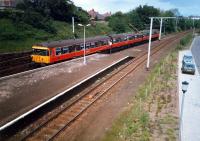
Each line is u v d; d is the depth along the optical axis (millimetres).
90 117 19078
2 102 20859
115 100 22922
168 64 38000
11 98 21875
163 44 65812
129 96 24062
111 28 81500
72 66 35656
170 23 105250
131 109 20406
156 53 50750
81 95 24078
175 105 21344
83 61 39781
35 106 20219
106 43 49000
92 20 84625
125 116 19094
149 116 19031
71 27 64938
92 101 21922
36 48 34656
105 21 95188
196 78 30812
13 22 51562
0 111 19016
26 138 15602
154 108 20594
